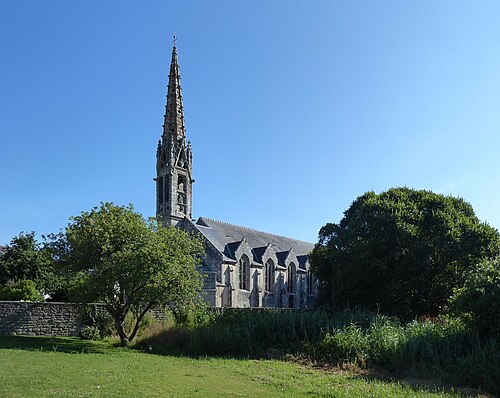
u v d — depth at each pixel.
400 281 41.50
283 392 15.13
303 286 76.25
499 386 17.33
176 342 26.64
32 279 50.72
